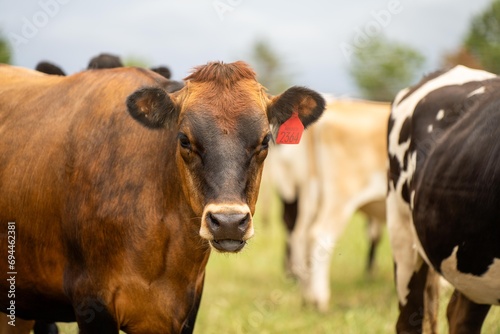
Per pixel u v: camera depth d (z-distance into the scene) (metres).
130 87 5.86
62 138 5.80
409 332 7.21
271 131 5.62
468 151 5.93
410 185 6.83
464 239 5.89
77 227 5.59
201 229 5.01
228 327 9.09
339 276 12.85
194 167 5.18
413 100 7.20
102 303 5.59
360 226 17.94
